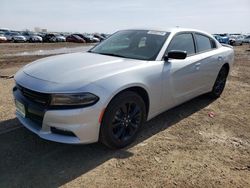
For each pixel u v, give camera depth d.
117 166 3.07
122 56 3.97
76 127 2.93
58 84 2.97
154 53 3.93
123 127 3.38
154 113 3.88
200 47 4.92
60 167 3.00
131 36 4.44
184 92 4.41
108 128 3.15
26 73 3.39
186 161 3.25
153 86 3.62
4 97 5.25
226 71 5.89
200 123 4.46
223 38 37.81
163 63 3.85
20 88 3.25
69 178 2.81
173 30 4.42
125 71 3.31
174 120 4.53
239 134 4.12
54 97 2.89
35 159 3.12
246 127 4.41
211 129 4.25
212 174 3.02
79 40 44.28
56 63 3.56
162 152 3.43
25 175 2.82
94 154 3.29
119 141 3.35
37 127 3.13
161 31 4.39
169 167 3.11
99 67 3.34
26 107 3.14
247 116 4.93
